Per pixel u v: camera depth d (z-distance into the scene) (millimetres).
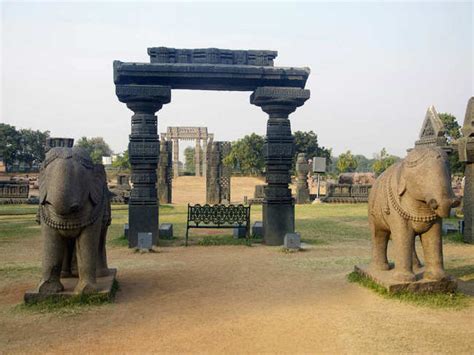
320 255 10117
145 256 10031
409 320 5270
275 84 11672
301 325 5152
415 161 6070
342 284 7152
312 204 27031
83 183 5879
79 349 4469
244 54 11609
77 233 6023
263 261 9383
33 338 4777
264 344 4590
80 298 5988
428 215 6160
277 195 11688
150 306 6000
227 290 6891
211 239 12266
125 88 11055
